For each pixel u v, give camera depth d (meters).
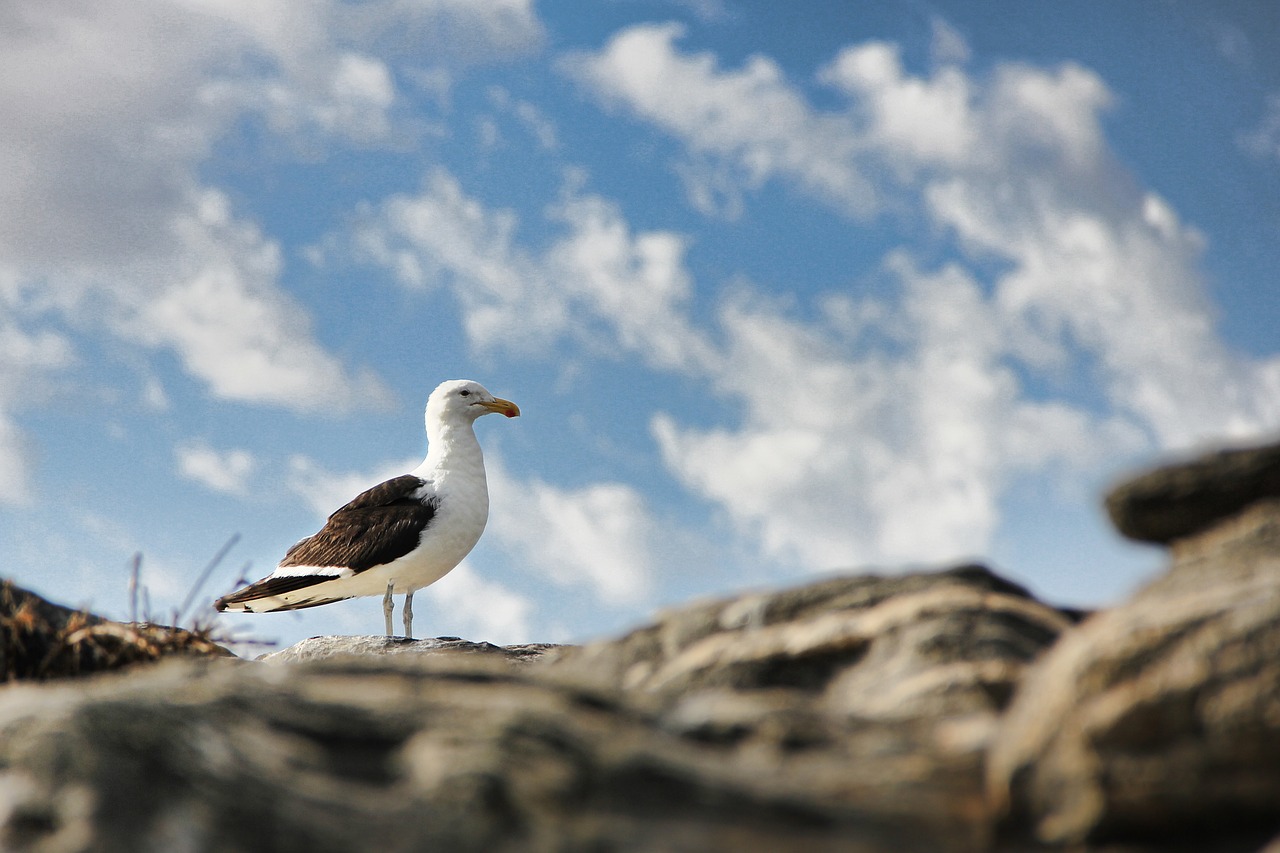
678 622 6.71
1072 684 4.45
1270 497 5.56
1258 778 4.26
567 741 4.54
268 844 4.22
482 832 4.23
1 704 4.73
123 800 4.25
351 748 4.60
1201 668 4.32
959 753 4.70
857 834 4.41
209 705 4.62
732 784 4.46
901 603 6.09
